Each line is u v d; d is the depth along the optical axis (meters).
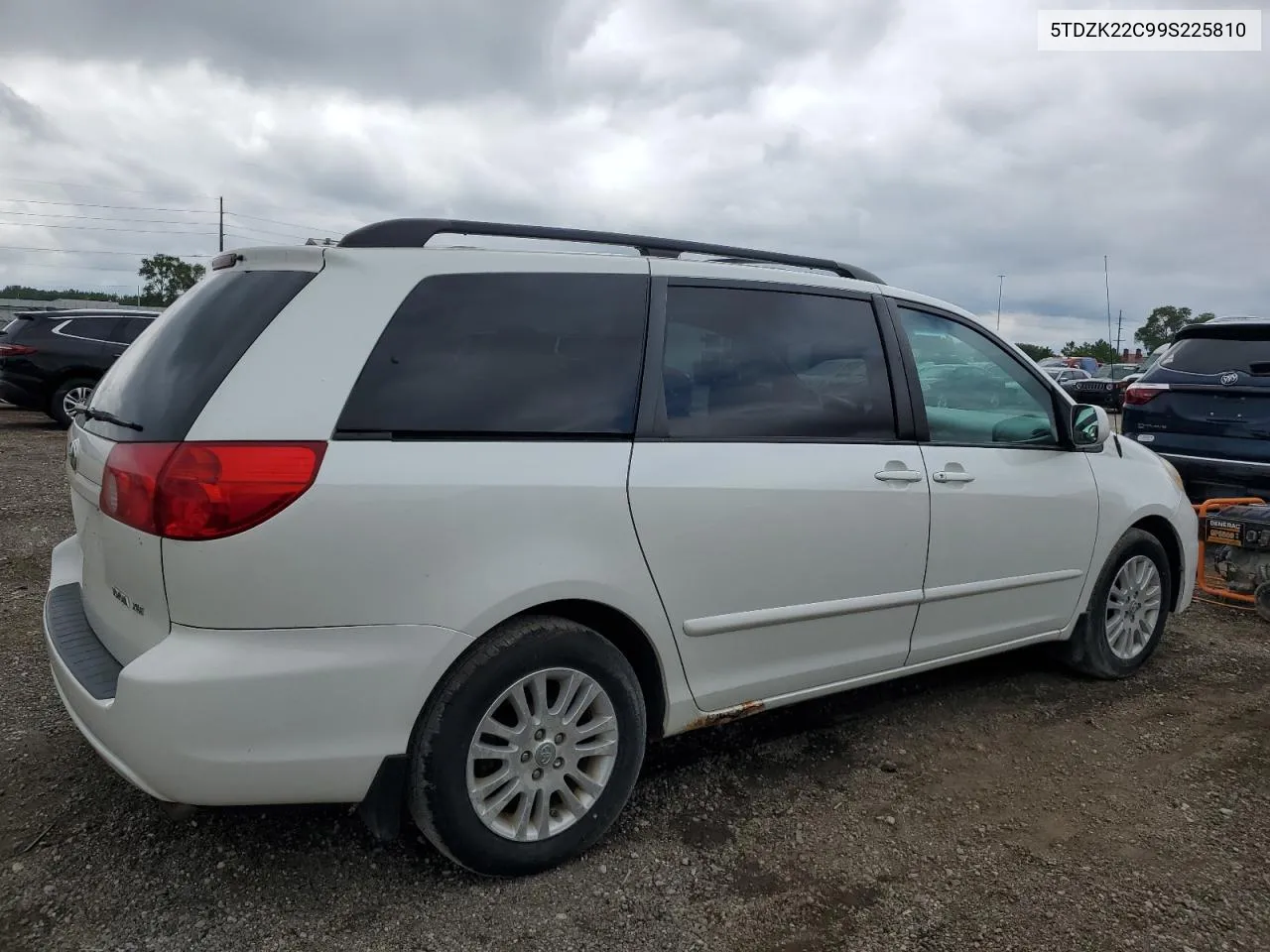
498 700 2.51
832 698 4.14
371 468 2.32
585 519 2.62
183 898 2.49
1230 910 2.58
